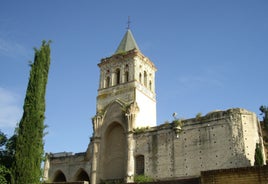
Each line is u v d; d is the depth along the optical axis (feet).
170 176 168.04
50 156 239.30
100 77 232.53
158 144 179.22
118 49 241.96
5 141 110.63
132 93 208.74
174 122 176.96
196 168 162.30
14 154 105.60
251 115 162.91
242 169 79.71
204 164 160.86
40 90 117.19
